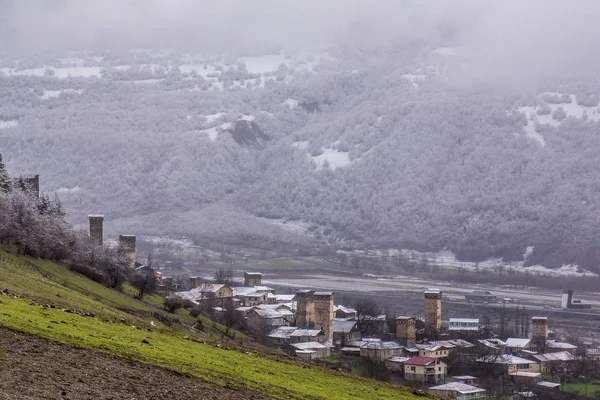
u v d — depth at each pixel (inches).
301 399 4392.2
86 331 4830.2
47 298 6505.9
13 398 3068.4
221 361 5034.5
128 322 6205.7
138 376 3927.2
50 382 3430.1
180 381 4052.7
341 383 5447.8
